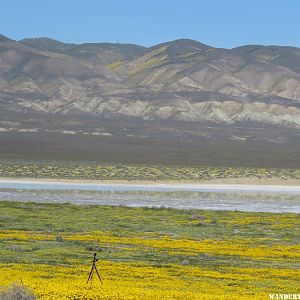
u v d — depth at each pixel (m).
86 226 82.06
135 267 52.09
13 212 93.62
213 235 77.56
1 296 32.09
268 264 57.16
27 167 181.00
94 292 36.84
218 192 150.88
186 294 38.72
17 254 56.88
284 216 98.88
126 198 127.31
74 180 162.00
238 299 37.62
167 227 83.56
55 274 46.34
